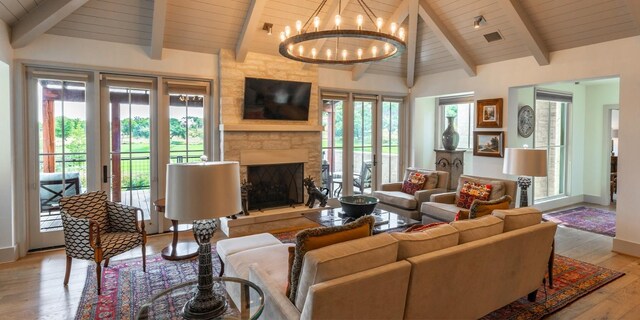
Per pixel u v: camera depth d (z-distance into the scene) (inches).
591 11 164.6
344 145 259.1
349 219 156.2
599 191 286.4
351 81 255.1
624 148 167.8
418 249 80.9
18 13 147.6
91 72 177.0
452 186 265.4
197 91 202.5
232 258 107.9
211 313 82.9
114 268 146.3
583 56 182.9
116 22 171.2
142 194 193.6
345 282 66.9
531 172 148.7
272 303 78.7
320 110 243.4
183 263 152.4
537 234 104.7
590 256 164.1
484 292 94.2
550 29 183.5
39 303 117.1
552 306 115.8
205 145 208.4
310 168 234.5
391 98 276.8
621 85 168.9
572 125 283.1
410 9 203.8
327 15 196.1
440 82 260.1
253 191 219.1
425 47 242.4
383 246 75.7
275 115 219.6
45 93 169.6
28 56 160.6
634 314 111.7
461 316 90.1
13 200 157.4
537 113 261.7
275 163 219.8
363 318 71.1
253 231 201.8
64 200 134.3
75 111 176.2
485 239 92.2
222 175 77.4
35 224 169.3
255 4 174.2
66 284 130.9
